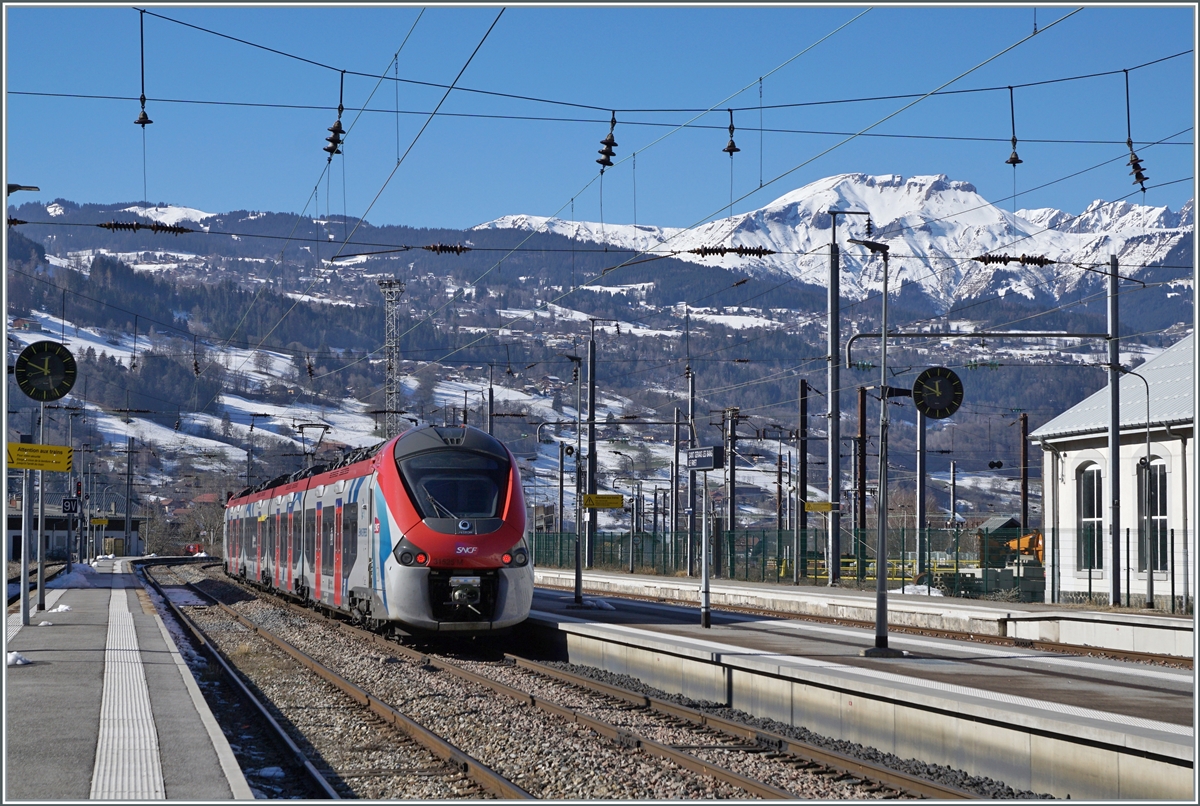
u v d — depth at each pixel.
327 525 30.38
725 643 20.95
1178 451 36.31
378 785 11.91
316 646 25.55
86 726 13.77
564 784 12.03
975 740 12.77
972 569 49.53
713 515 55.03
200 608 37.53
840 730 14.92
